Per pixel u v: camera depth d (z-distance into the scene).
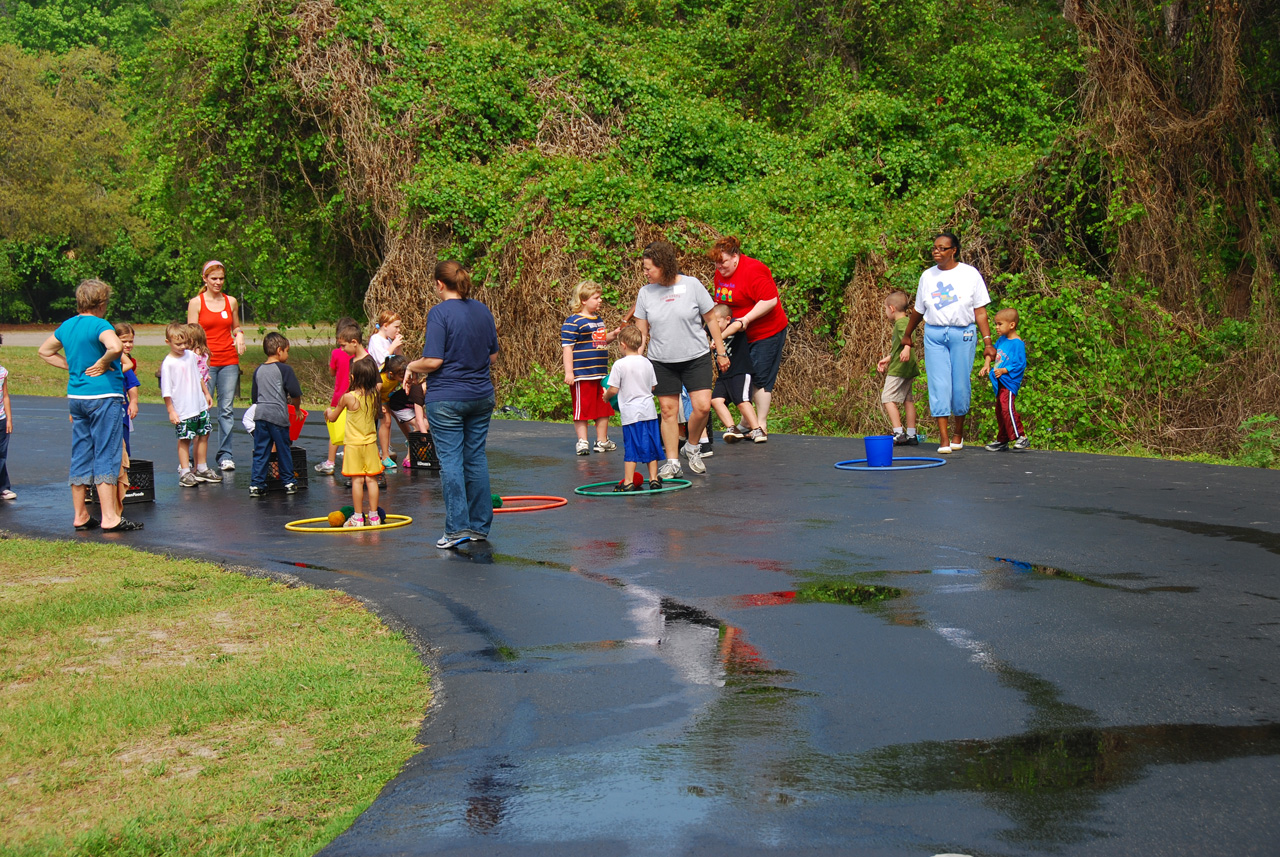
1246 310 13.86
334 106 20.34
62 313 57.00
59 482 10.62
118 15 66.12
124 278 56.41
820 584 5.68
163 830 3.10
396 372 10.47
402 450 12.33
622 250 17.84
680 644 4.70
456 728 3.78
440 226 19.30
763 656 4.50
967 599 5.30
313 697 4.15
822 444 11.67
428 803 3.17
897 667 4.30
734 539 6.90
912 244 15.98
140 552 7.16
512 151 20.59
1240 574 5.66
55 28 63.91
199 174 22.14
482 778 3.35
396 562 6.58
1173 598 5.23
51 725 3.92
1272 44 14.64
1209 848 2.78
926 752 3.44
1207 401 12.73
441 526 7.84
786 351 16.34
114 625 5.32
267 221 22.34
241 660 4.69
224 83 21.33
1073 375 13.55
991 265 15.77
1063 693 3.96
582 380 11.58
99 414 7.93
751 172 22.11
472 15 26.92
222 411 11.13
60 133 49.25
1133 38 14.23
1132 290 13.83
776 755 3.45
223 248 22.34
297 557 6.84
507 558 6.57
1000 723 3.68
